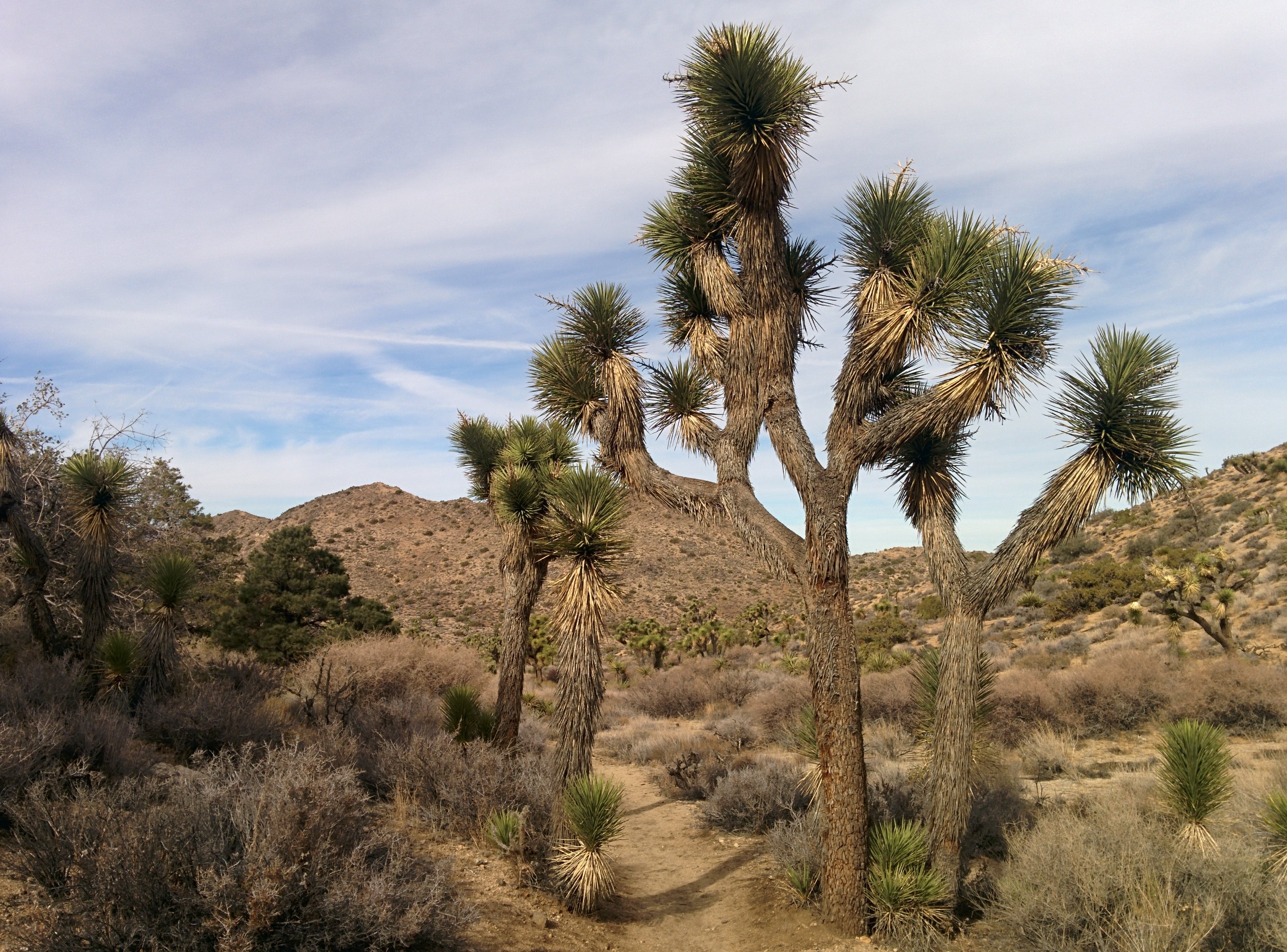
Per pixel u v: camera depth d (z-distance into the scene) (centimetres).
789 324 642
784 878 692
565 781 683
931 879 541
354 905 414
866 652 2477
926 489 609
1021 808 738
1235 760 896
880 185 630
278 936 394
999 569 548
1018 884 509
